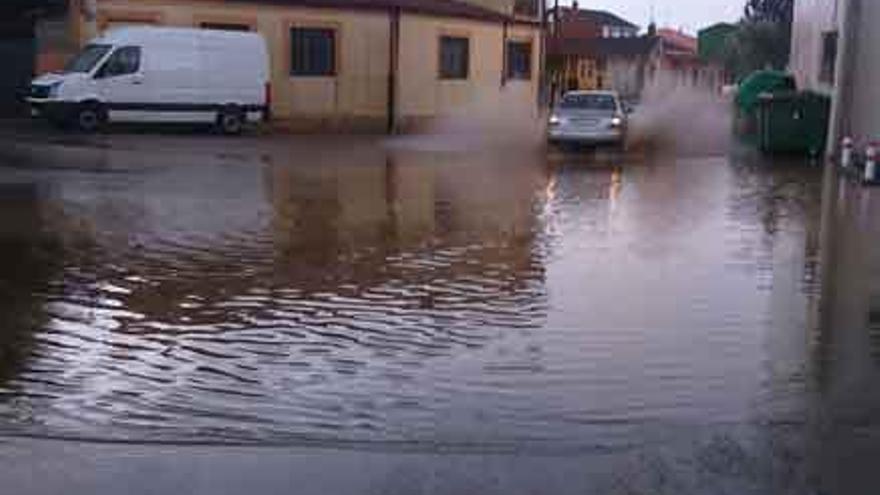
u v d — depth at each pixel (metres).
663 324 9.70
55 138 27.48
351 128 36.09
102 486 5.68
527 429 6.88
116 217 14.98
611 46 69.81
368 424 6.93
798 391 7.80
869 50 23.97
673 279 11.69
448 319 9.75
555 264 12.44
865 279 11.86
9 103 31.89
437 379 7.94
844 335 9.45
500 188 19.91
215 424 6.88
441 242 13.79
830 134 25.56
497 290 10.98
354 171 22.25
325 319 9.68
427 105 38.44
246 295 10.55
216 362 8.30
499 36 41.41
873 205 18.03
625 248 13.57
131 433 6.64
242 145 27.95
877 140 22.97
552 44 53.66
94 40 30.31
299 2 34.56
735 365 8.45
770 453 6.34
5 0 31.30
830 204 18.11
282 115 34.56
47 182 18.50
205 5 32.97
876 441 6.59
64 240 13.18
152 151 25.11
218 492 5.64
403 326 9.47
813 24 32.28
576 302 10.52
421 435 6.72
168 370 8.08
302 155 25.64
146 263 11.95
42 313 9.68
